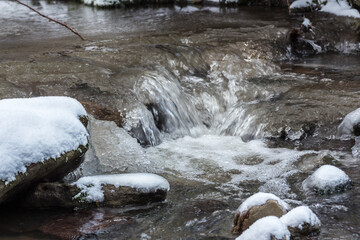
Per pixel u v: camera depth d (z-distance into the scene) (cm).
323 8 1143
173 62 773
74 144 402
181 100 673
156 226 380
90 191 409
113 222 385
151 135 596
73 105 428
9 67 697
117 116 593
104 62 745
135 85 651
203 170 511
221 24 1037
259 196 371
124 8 1363
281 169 502
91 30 1023
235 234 364
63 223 383
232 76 762
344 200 418
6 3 1585
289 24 1016
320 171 448
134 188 413
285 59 873
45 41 919
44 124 389
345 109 614
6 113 376
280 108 639
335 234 356
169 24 1057
